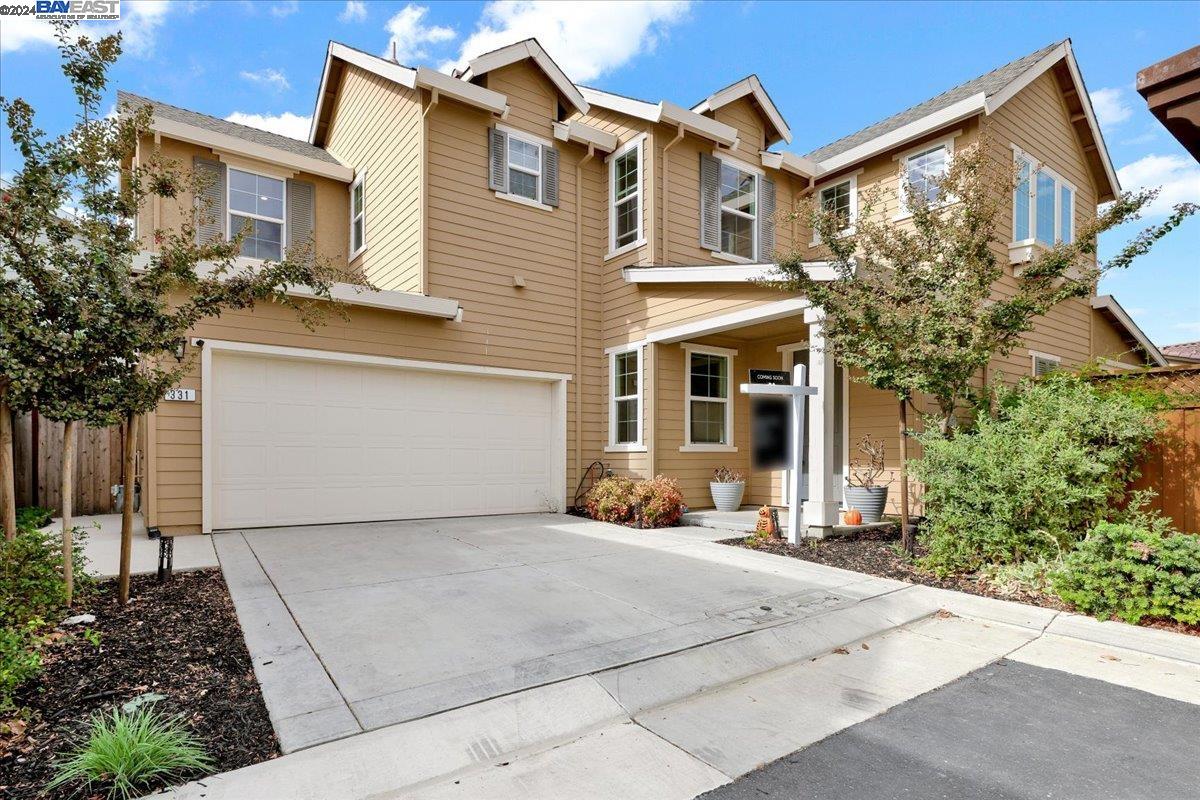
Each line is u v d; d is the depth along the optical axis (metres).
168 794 2.44
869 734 3.13
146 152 9.55
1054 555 5.64
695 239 10.68
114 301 4.23
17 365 3.81
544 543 7.48
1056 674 3.92
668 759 2.88
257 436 8.00
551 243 10.62
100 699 3.18
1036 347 10.58
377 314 8.77
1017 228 10.05
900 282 6.99
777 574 6.01
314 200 11.26
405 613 4.61
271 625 4.29
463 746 2.88
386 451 8.93
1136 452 6.18
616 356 10.82
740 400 11.11
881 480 9.30
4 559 4.09
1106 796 2.60
